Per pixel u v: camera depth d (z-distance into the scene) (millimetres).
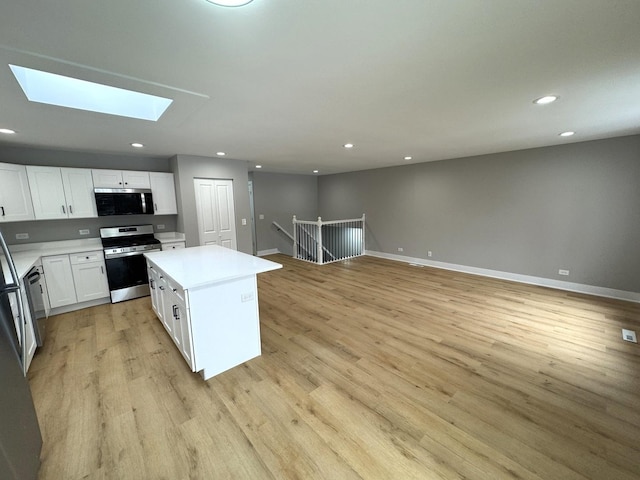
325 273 5305
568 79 1780
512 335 2770
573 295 3850
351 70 1624
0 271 1295
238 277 2250
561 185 3994
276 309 3561
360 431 1659
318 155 4605
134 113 2400
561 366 2246
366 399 1923
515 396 1920
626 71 1681
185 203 4398
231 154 4406
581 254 3920
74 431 1681
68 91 2076
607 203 3652
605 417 1717
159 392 2025
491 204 4762
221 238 4875
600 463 1426
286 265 6016
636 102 2184
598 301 3602
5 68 1500
